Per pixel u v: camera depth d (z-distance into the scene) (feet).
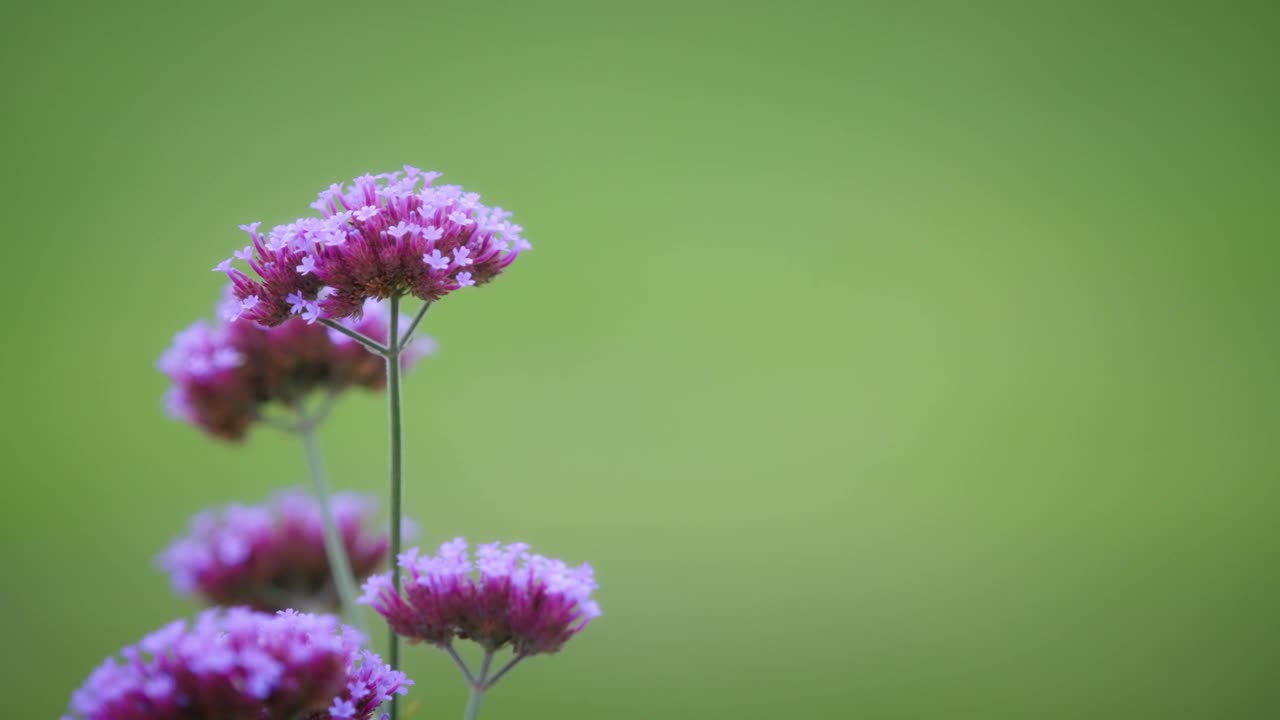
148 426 42.68
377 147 63.52
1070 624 31.71
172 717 7.59
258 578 15.15
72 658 26.53
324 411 14.20
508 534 36.73
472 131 66.85
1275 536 36.99
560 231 60.80
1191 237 58.18
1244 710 26.84
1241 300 53.57
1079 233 59.88
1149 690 28.14
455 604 9.50
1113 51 71.20
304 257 9.53
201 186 56.39
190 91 63.72
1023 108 68.59
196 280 50.34
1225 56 68.64
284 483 39.34
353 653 8.64
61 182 54.24
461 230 9.83
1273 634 30.42
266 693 7.65
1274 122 65.87
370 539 15.70
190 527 15.97
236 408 13.94
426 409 45.68
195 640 7.88
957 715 27.04
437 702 27.73
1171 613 32.27
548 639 9.47
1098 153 65.98
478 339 51.42
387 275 9.43
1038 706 27.48
